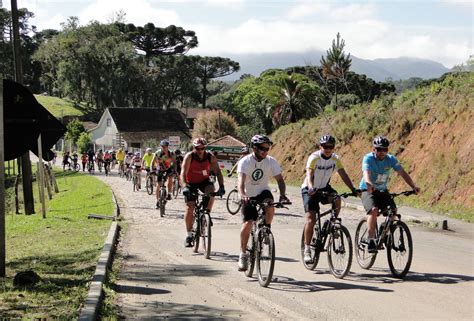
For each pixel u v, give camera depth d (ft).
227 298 25.12
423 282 28.07
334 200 29.68
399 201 68.64
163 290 26.55
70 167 196.24
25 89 55.93
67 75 341.21
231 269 31.48
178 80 386.93
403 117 85.46
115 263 32.94
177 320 21.68
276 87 155.43
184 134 277.85
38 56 363.35
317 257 30.45
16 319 20.48
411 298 24.94
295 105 152.35
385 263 32.96
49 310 22.02
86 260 33.60
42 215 63.72
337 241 29.07
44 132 74.13
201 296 25.48
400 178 74.74
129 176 122.31
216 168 35.47
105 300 24.03
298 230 47.96
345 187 88.22
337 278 29.01
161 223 51.65
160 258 34.83
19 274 27.02
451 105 75.97
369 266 30.83
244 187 27.89
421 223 53.88
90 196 85.87
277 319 21.91
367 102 103.55
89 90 352.69
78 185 118.11
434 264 33.14
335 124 107.14
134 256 35.53
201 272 30.66
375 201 29.58
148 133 273.75
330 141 28.96
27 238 47.80
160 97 385.29
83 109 385.70
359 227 31.89
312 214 30.19
